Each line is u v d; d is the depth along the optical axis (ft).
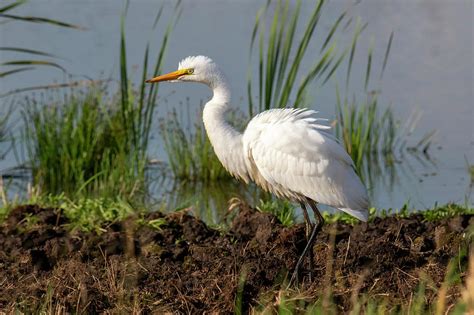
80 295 27.99
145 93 56.59
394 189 48.73
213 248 32.40
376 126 57.62
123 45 49.67
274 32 45.68
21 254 32.68
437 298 27.61
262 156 32.24
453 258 30.09
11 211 37.01
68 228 35.70
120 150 48.01
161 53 49.62
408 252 31.60
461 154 54.44
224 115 33.96
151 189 49.24
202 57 34.24
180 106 54.65
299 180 31.58
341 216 37.63
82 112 50.98
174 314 27.53
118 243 32.96
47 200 41.32
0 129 57.41
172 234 34.17
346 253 31.17
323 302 26.13
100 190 46.01
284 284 29.35
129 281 29.71
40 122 51.08
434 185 49.11
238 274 29.84
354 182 31.78
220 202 46.93
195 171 51.39
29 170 52.85
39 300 28.50
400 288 28.78
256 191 49.49
